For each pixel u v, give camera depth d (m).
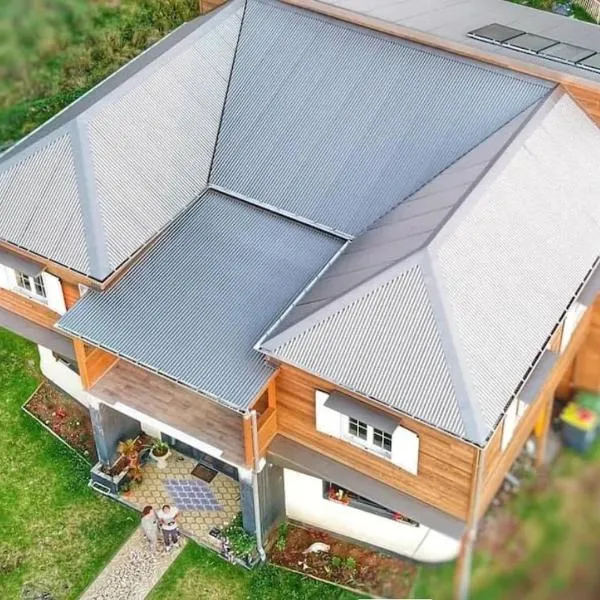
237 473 34.91
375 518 31.77
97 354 32.75
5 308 35.91
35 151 34.19
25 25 57.19
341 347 28.47
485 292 29.06
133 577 32.28
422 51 36.72
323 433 30.31
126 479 34.66
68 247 32.31
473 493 27.69
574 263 31.31
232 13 39.47
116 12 59.22
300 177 35.16
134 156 34.59
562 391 34.47
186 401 32.62
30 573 32.53
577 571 27.86
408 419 27.56
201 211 34.97
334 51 37.59
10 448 36.59
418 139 34.84
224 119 37.28
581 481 30.56
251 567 32.38
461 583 29.11
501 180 31.78
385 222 32.84
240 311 31.28
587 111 35.22
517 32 38.28
